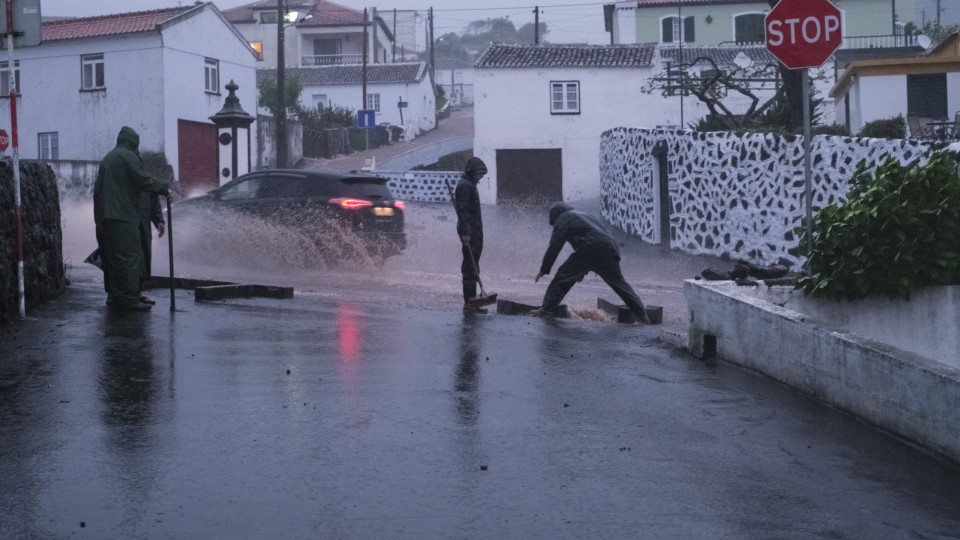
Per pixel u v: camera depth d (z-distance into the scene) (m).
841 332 6.50
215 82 39.81
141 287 10.80
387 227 16.91
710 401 6.70
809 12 8.38
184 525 4.16
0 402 6.23
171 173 36.56
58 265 11.31
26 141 38.41
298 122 47.88
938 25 61.72
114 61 36.78
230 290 11.65
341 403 6.38
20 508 4.33
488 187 40.12
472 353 8.35
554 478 4.94
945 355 8.09
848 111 32.59
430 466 5.08
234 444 5.39
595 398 6.73
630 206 28.88
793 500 4.70
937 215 7.99
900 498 4.76
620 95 39.78
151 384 6.81
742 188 20.20
